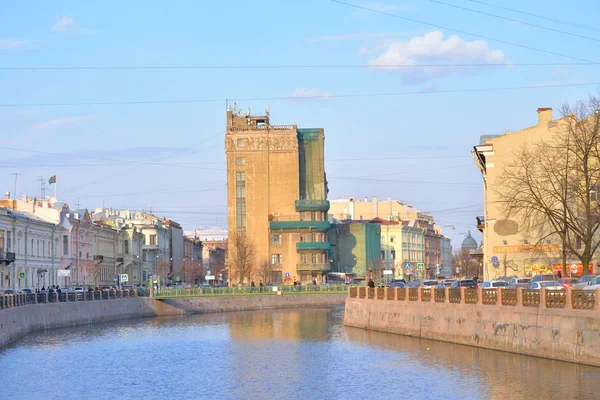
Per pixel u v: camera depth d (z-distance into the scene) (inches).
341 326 4382.4
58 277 6437.0
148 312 5693.9
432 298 3395.7
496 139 4468.5
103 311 5019.7
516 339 2736.2
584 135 3565.5
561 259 4276.6
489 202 4451.3
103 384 2556.6
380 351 3129.9
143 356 3193.9
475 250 5221.5
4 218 5324.8
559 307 2539.4
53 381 2613.2
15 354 3248.0
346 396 2287.2
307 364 2881.4
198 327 4571.9
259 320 5108.3
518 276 4249.5
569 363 2458.2
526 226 4180.6
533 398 2112.5
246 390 2416.3
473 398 2175.2
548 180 3806.6
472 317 3036.4
